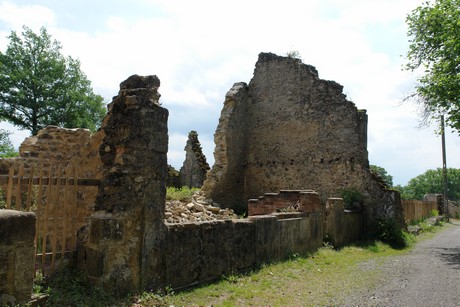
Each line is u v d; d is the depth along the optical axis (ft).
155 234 18.24
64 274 16.30
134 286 17.08
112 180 17.46
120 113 18.24
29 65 95.40
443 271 27.76
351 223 42.06
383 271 27.63
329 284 23.21
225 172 54.29
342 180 48.60
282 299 19.52
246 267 24.36
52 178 16.34
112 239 16.58
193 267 20.25
